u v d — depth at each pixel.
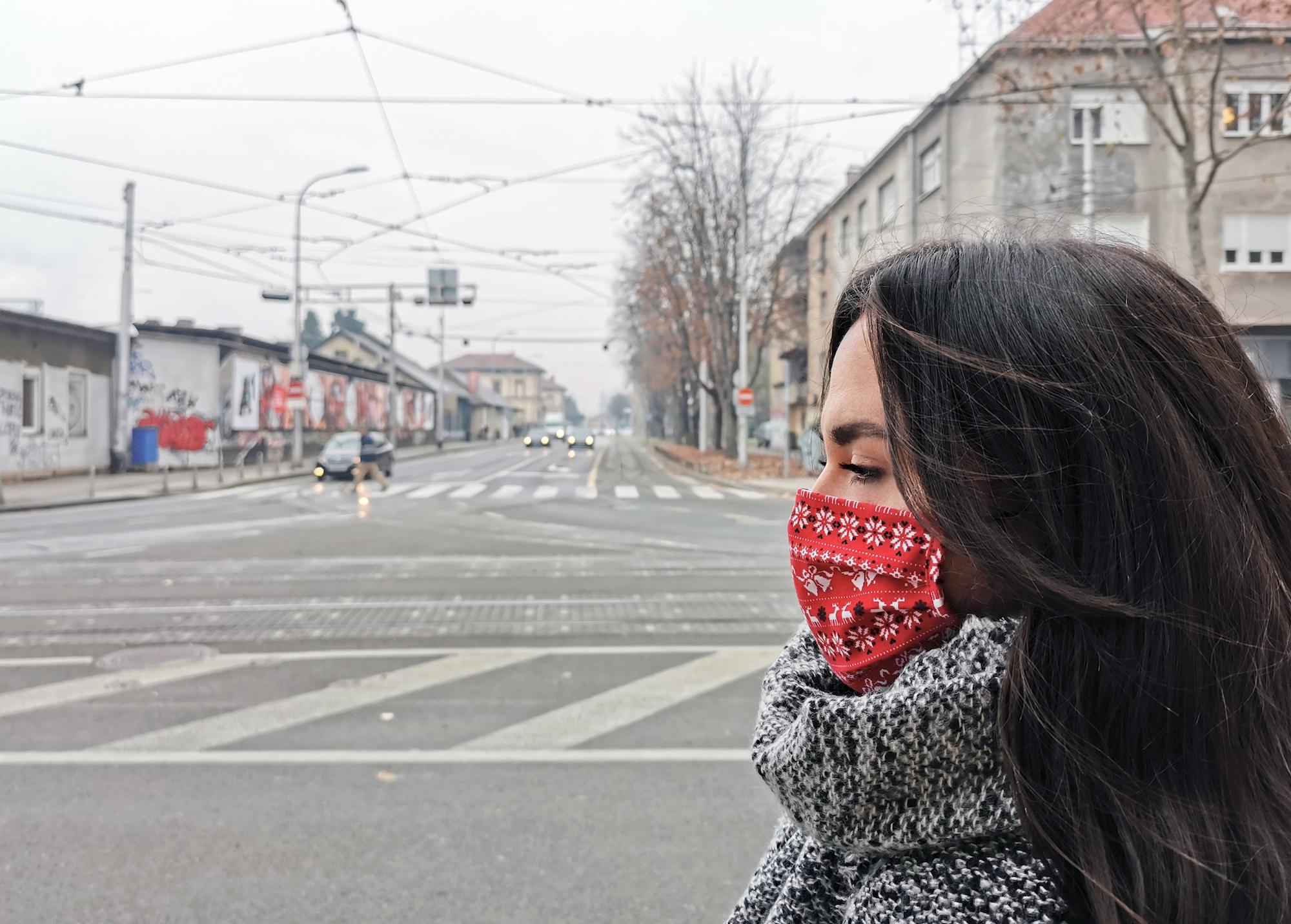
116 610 7.62
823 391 0.74
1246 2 11.66
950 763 0.55
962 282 0.61
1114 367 0.55
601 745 4.44
